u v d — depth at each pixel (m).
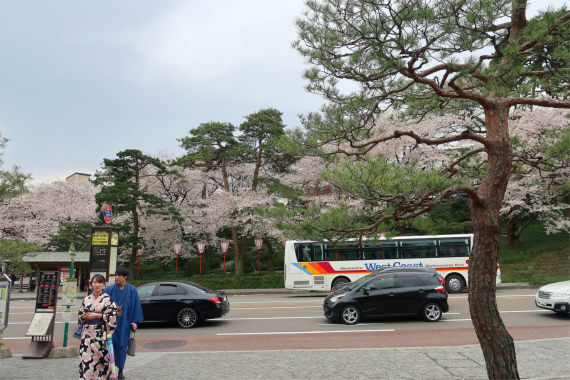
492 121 4.94
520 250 26.44
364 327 11.66
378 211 5.73
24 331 12.80
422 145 22.09
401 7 4.44
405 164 6.07
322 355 8.03
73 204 36.28
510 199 23.69
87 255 30.14
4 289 8.65
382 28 4.54
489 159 4.88
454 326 11.47
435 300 12.26
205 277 28.64
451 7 4.54
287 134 6.28
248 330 11.71
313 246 21.61
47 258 29.80
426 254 20.78
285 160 26.59
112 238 12.01
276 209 6.04
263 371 6.89
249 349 9.27
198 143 28.28
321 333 10.95
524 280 24.42
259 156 28.39
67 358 8.39
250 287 27.27
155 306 12.24
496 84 4.77
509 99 4.98
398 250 20.92
